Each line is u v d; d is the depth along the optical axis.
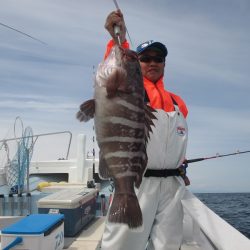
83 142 7.19
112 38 2.59
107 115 2.19
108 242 2.76
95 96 2.23
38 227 2.98
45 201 3.90
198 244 3.60
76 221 3.92
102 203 5.31
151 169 2.93
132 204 2.16
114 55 2.24
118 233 2.71
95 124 2.23
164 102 3.04
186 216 3.77
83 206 4.22
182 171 3.11
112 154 2.20
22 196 5.37
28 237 2.86
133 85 2.25
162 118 2.93
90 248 3.52
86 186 5.98
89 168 6.90
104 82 2.19
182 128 3.08
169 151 2.95
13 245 2.82
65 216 3.87
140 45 3.19
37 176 7.79
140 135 2.27
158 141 2.89
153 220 2.92
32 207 5.34
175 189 3.04
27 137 6.04
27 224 3.08
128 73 2.23
